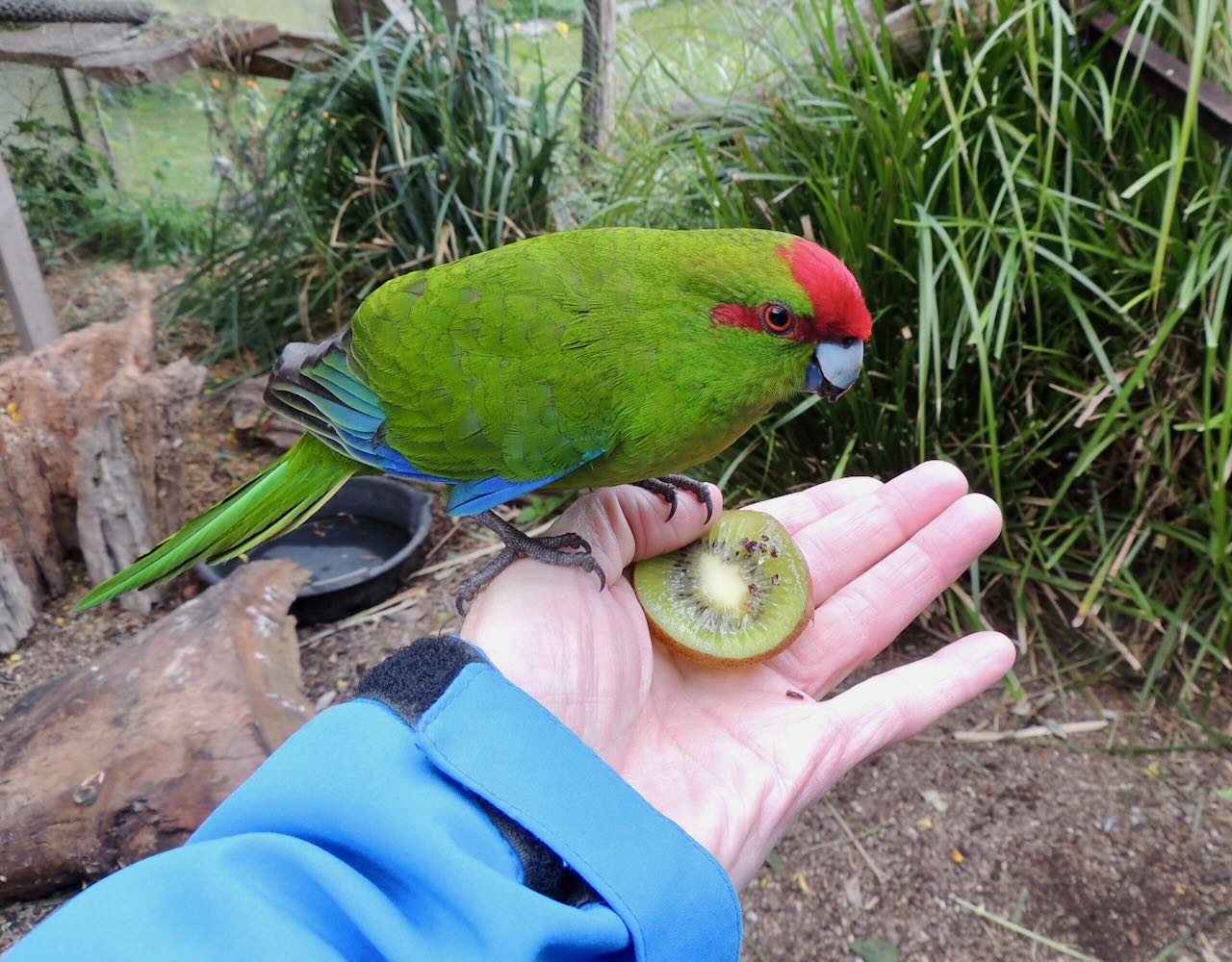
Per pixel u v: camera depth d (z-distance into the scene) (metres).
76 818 0.33
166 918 0.15
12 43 0.70
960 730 0.39
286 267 0.63
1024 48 0.40
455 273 0.27
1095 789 0.37
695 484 0.31
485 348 0.26
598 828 0.18
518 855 0.17
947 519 0.32
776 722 0.27
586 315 0.26
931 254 0.38
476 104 0.57
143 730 0.35
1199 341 0.38
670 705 0.28
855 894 0.34
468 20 0.60
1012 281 0.36
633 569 0.30
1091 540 0.42
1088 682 0.40
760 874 0.34
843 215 0.40
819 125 0.44
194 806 0.33
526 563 0.27
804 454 0.45
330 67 0.61
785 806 0.25
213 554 0.30
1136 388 0.40
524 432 0.26
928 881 0.34
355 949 0.15
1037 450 0.41
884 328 0.42
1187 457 0.40
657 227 0.51
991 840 0.35
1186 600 0.39
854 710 0.27
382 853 0.17
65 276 0.81
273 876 0.16
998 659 0.29
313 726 0.18
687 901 0.18
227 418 0.60
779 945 0.33
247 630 0.40
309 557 0.52
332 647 0.45
